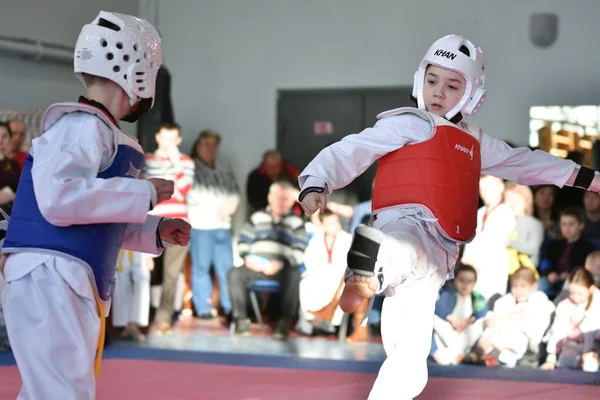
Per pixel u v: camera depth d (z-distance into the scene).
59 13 9.63
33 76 9.20
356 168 3.25
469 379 5.18
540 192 7.75
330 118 10.40
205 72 10.64
